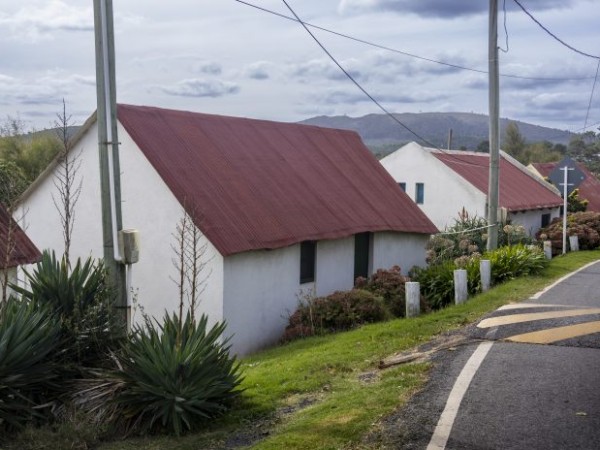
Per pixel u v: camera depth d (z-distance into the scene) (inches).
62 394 339.6
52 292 379.2
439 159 1343.5
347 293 598.2
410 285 523.2
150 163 602.2
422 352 390.6
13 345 324.8
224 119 757.9
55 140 1107.3
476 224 1037.8
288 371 385.1
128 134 615.8
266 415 319.6
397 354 397.4
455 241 892.6
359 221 758.5
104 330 369.1
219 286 566.3
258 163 721.0
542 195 1466.5
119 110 625.3
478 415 277.6
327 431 271.6
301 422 291.3
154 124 650.2
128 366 326.6
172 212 591.8
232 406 333.1
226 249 562.9
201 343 327.0
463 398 298.0
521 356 363.9
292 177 744.3
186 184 603.8
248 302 598.2
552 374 330.3
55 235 688.4
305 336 567.5
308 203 717.3
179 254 511.2
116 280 387.9
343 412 292.5
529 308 498.9
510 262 705.6
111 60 385.1
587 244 1130.0
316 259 697.0
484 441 251.9
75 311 363.6
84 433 305.0
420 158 1358.3
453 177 1318.9
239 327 587.2
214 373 327.0
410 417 278.2
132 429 312.7
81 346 358.9
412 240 864.9
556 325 432.8
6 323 331.6
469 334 422.3
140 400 314.2
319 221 700.0
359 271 780.0
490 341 400.5
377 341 437.4
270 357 480.4
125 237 382.6
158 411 311.1
